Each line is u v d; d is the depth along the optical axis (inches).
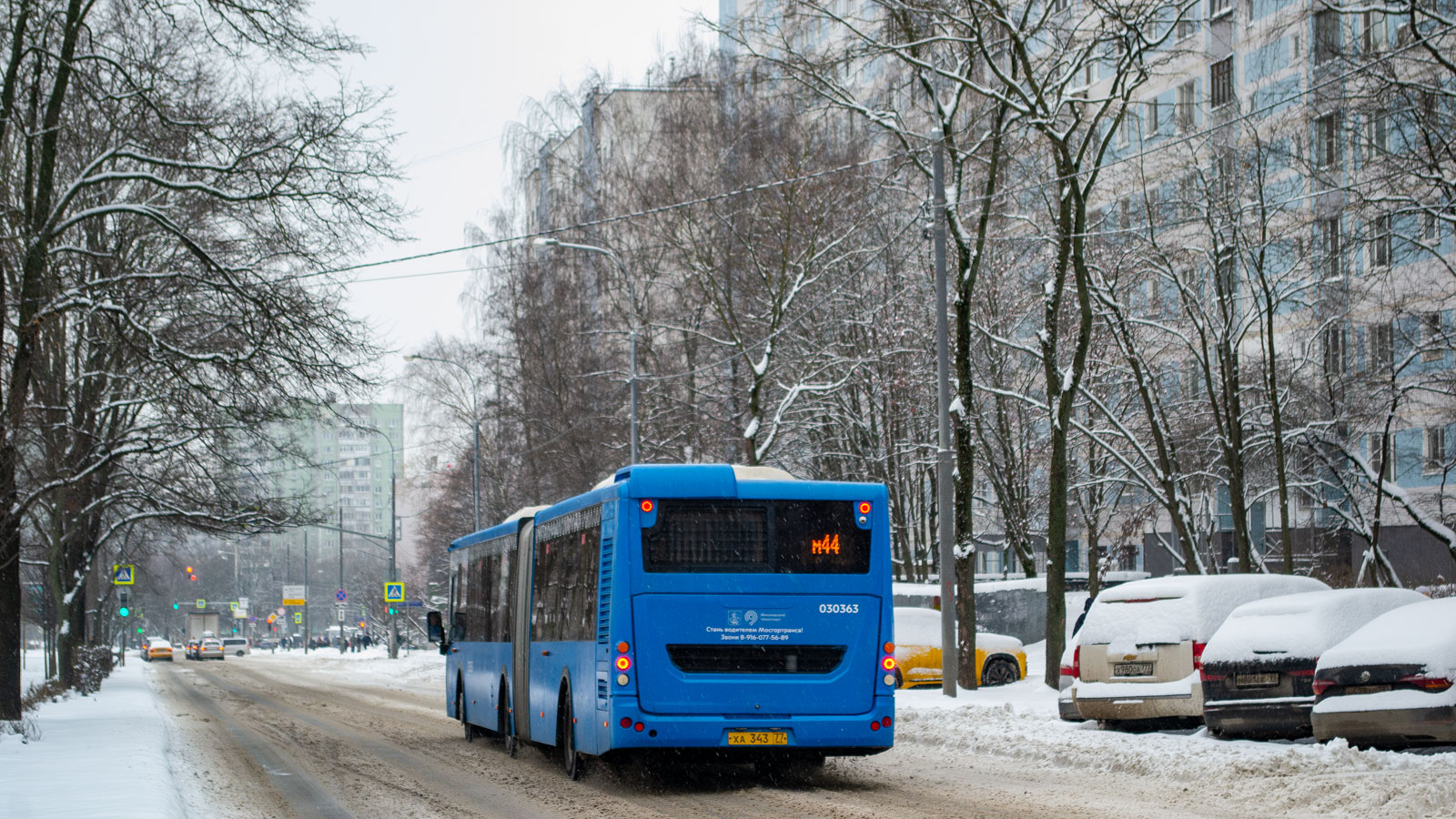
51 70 962.1
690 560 562.6
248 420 1006.4
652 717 551.2
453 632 961.5
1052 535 1023.0
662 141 1690.5
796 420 1654.8
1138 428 1515.7
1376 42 1109.7
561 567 660.7
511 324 1993.1
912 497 1723.7
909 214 1530.5
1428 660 504.4
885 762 652.7
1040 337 1039.6
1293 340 1528.1
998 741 687.7
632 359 1521.9
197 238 1053.8
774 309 1451.8
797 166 1478.8
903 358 1546.5
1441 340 1203.2
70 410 1155.9
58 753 684.1
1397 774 466.3
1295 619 591.5
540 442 2001.7
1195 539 1485.0
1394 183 1044.5
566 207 1919.3
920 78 1083.3
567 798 542.6
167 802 482.9
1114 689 677.3
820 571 569.6
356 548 6747.1
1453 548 1229.7
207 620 4111.7
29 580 1972.2
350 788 587.2
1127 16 1030.4
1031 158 1430.9
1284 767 506.3
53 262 975.0
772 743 555.2
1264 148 1232.8
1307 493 1467.8
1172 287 1528.1
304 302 960.3
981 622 1476.4
